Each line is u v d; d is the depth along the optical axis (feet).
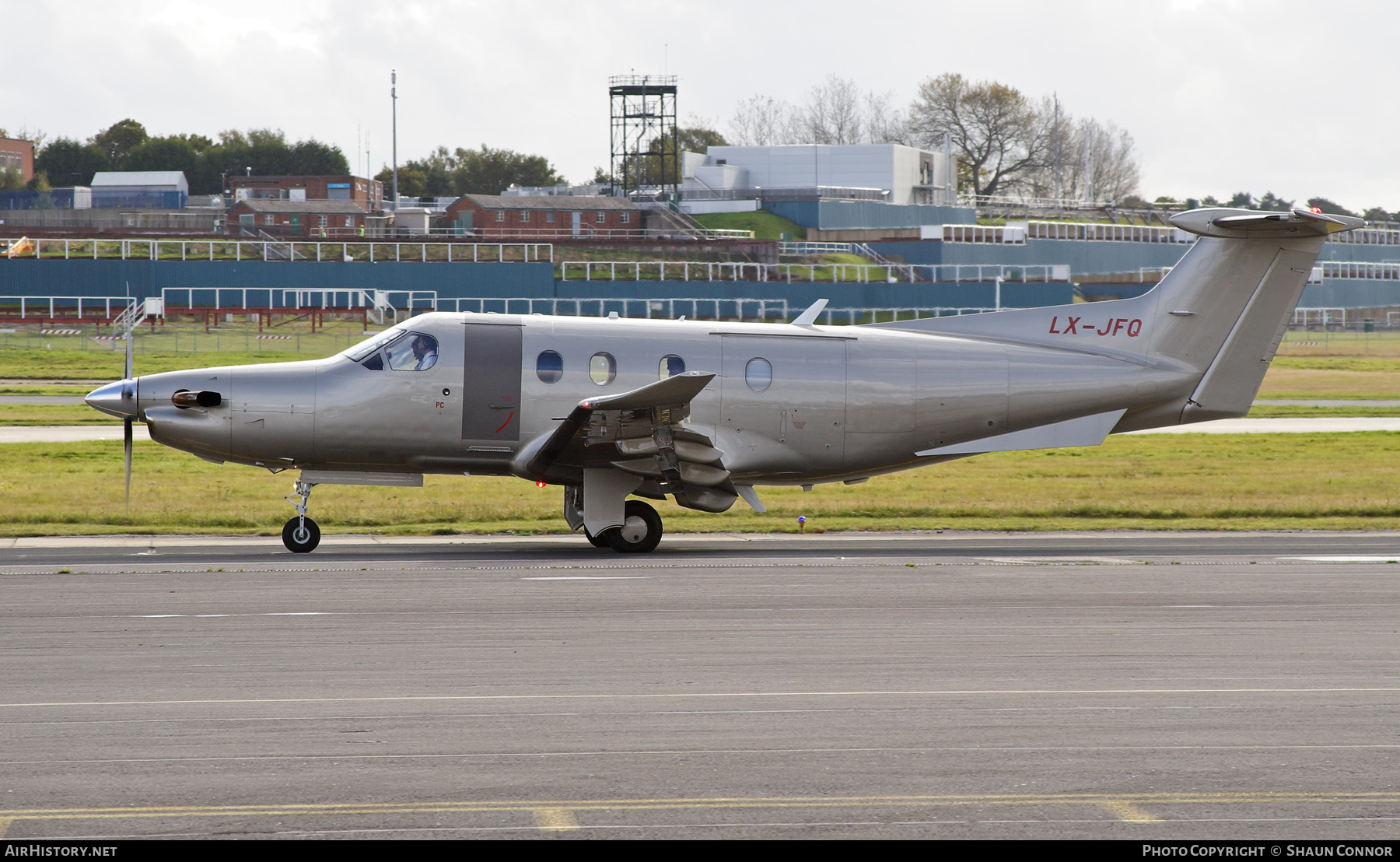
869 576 203.92
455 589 186.29
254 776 96.43
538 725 110.93
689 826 87.40
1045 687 127.03
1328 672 134.82
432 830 86.02
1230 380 258.98
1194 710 118.42
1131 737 109.50
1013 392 253.24
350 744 104.73
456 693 122.01
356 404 231.50
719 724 112.06
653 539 237.25
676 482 237.86
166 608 167.63
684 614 166.71
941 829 87.76
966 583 196.95
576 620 161.38
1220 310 257.34
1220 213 252.42
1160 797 94.43
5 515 271.08
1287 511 309.63
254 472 365.81
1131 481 373.81
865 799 93.20
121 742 104.58
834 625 159.94
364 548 243.60
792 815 89.71
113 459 384.06
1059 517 305.53
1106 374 255.50
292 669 131.64
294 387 231.91
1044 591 189.06
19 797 91.30
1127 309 258.37
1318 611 173.47
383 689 123.54
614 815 89.35
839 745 106.01
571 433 222.48
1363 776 99.55
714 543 257.34
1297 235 252.42
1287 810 92.32
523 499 321.32
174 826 86.17
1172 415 260.01
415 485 243.40
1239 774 99.76
